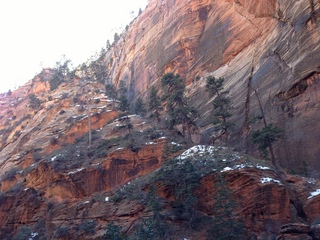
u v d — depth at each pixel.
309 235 20.70
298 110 31.38
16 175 46.66
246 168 24.94
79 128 52.44
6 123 84.31
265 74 37.03
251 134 31.22
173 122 39.59
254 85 37.72
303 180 25.61
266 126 30.03
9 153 58.47
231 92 40.56
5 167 52.56
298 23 34.94
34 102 79.94
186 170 26.92
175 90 39.59
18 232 34.41
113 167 34.78
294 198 24.39
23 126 72.38
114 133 44.09
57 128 55.50
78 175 35.28
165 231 23.62
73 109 60.28
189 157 29.61
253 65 39.91
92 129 51.66
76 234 28.72
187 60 53.16
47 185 37.41
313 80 31.06
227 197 22.56
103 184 34.22
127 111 54.81
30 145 54.31
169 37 58.47
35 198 36.84
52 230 32.12
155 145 35.56
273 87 35.06
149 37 67.31
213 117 38.91
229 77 42.97
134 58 69.56
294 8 36.62
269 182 23.83
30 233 33.59
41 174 39.28
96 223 28.89
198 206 25.44
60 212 33.25
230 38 46.72
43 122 61.34
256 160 27.23
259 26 43.03
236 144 35.44
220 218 21.95
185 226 24.23
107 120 53.03
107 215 28.58
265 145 29.88
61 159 38.94
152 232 22.45
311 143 29.17
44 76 99.50
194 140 40.09
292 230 20.72
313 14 33.44
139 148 35.62
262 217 22.97
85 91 67.06
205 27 53.41
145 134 39.88
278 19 39.62
